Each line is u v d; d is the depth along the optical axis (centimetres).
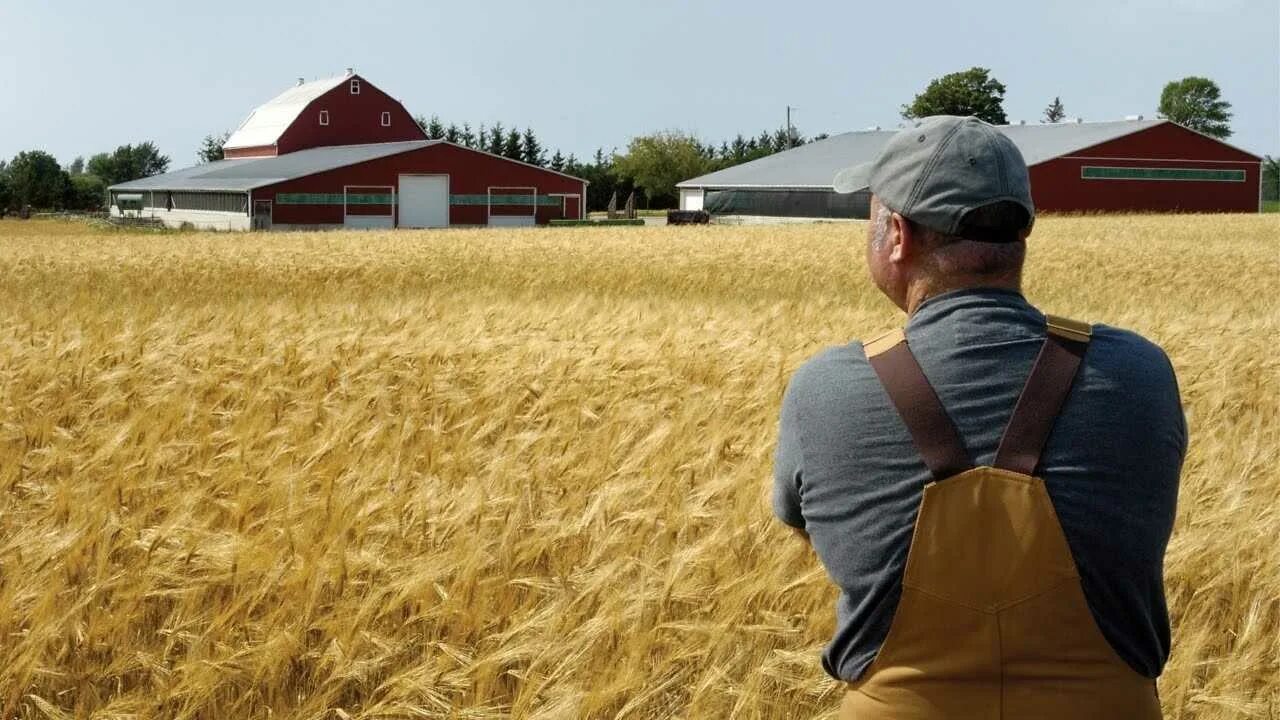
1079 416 224
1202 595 471
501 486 561
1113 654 222
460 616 450
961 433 225
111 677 435
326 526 497
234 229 6925
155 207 8325
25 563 457
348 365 851
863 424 232
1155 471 226
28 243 3597
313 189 6850
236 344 932
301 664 441
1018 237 238
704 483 578
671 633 436
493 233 4328
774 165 8725
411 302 1279
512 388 765
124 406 729
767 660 410
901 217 241
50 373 798
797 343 993
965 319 233
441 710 404
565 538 514
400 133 9606
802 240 3662
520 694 403
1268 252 3152
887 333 243
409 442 653
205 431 666
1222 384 820
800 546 475
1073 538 220
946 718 223
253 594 448
